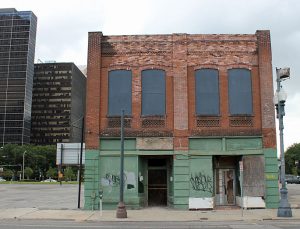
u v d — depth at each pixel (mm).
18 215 21984
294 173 127000
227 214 21766
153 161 26531
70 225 17109
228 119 25188
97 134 25078
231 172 26250
